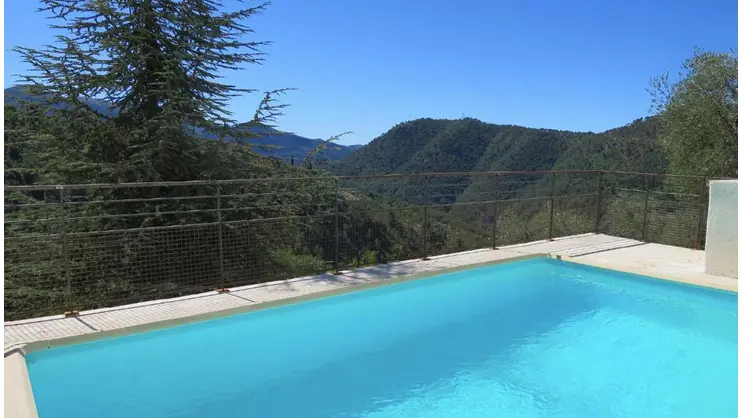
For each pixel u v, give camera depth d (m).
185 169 8.48
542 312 5.93
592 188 9.66
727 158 12.02
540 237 9.21
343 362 4.55
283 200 8.45
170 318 4.87
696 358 4.69
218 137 9.63
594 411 3.78
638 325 5.51
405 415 3.72
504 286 6.97
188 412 3.66
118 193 8.25
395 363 4.55
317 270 6.79
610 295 6.57
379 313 5.87
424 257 7.65
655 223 8.88
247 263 6.43
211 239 6.12
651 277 6.82
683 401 3.89
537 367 4.50
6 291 5.27
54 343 4.33
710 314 5.85
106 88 8.85
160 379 4.14
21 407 3.20
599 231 9.84
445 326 5.47
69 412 3.61
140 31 8.80
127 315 4.95
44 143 8.56
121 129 9.05
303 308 5.71
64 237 4.94
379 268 6.99
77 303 5.23
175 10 9.42
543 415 3.71
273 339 5.06
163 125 8.26
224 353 4.70
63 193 4.80
